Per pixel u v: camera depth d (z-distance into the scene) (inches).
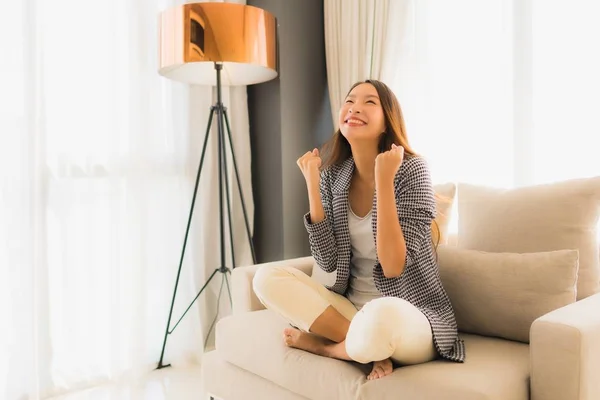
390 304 46.5
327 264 63.7
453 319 55.6
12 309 77.3
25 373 78.2
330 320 54.6
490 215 65.4
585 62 77.5
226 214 104.8
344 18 104.4
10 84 76.9
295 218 107.1
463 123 90.6
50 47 81.7
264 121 108.3
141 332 89.9
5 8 76.3
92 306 86.4
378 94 62.9
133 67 88.9
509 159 86.0
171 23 82.9
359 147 62.5
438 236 64.3
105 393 82.6
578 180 61.7
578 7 77.9
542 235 60.9
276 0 104.6
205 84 97.9
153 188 93.3
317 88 111.0
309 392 52.6
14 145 77.3
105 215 87.7
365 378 48.4
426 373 45.9
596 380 42.8
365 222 62.1
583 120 78.0
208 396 69.2
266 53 87.2
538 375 43.7
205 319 101.5
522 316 55.1
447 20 91.9
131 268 89.1
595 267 59.4
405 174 58.8
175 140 96.4
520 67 83.7
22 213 77.9
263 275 57.2
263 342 59.0
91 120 85.8
